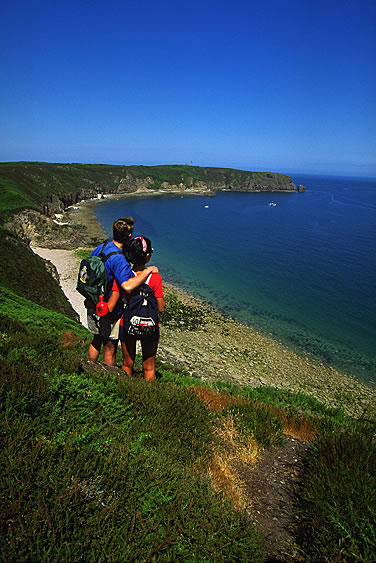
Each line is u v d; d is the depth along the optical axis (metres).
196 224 96.00
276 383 21.94
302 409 9.09
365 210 141.88
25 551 2.05
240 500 3.63
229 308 35.38
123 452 3.16
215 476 3.85
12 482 2.38
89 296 4.89
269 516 3.53
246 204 156.25
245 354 25.83
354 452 4.08
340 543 2.81
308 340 28.80
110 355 5.82
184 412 4.68
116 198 159.75
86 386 4.20
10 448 2.59
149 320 4.66
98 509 2.54
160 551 2.44
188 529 2.66
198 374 20.36
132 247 4.59
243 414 5.72
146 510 2.68
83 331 17.11
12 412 3.08
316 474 3.87
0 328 8.70
